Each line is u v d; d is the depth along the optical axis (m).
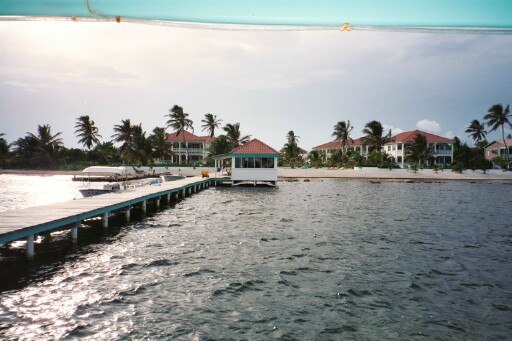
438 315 7.59
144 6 2.03
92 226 17.41
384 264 11.20
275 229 16.83
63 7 2.03
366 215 21.67
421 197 33.22
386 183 52.91
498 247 13.56
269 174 42.41
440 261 11.59
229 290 8.88
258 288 9.04
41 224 11.92
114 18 2.07
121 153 75.00
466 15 2.04
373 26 2.08
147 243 13.89
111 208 16.98
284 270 10.48
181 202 28.09
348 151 82.19
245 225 17.88
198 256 11.96
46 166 80.69
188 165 69.06
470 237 15.38
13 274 10.12
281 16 2.06
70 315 7.41
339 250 12.86
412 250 12.98
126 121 74.94
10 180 57.75
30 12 2.08
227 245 13.52
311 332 6.82
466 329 6.98
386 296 8.60
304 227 17.39
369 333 6.81
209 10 2.04
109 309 7.72
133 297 8.41
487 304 8.16
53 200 30.06
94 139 79.56
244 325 7.06
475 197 33.59
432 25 2.07
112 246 13.41
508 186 48.56
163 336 6.57
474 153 80.31
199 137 90.88
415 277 9.97
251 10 2.04
